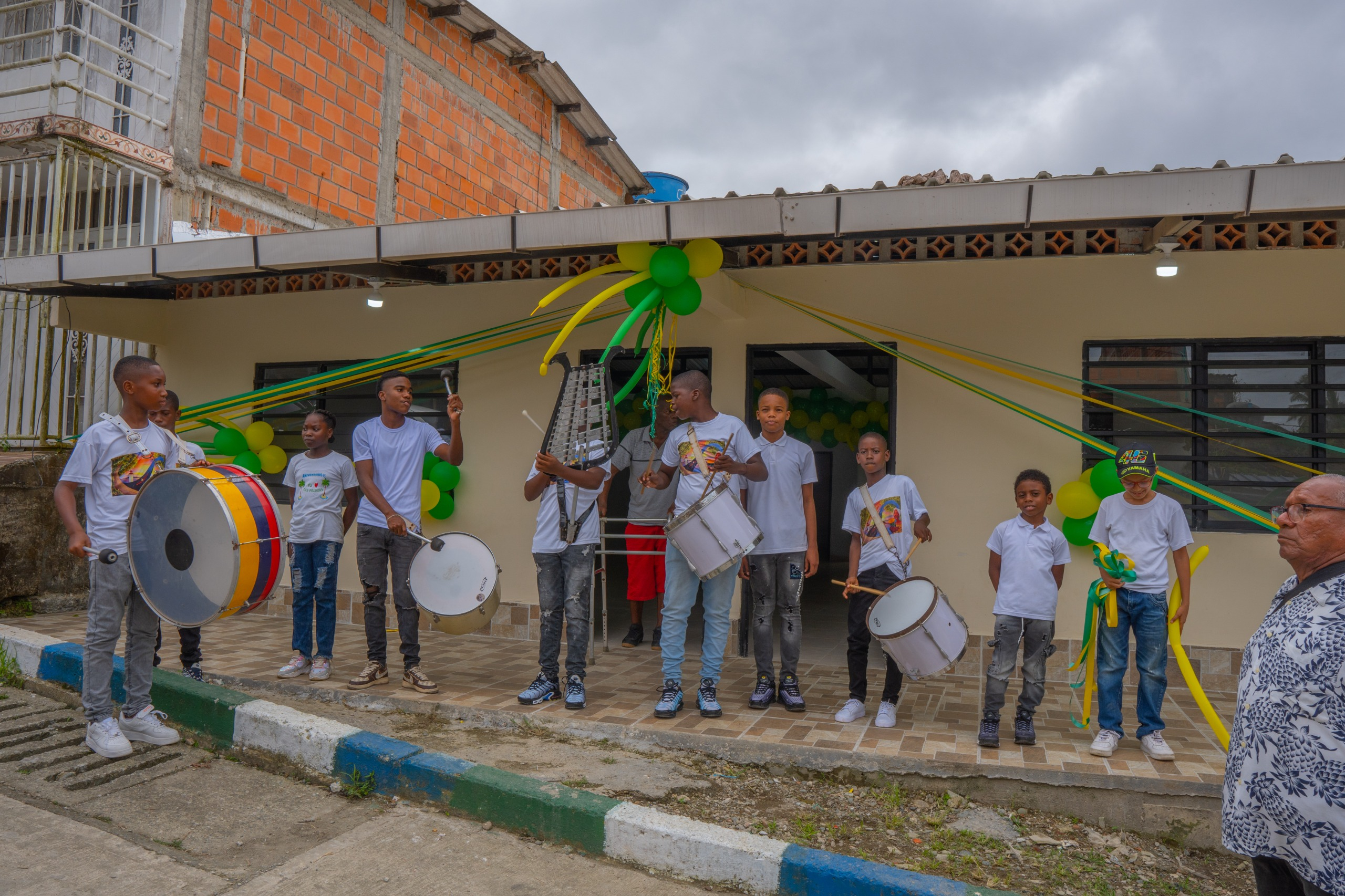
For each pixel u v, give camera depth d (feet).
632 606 22.81
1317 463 18.71
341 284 25.12
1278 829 7.17
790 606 16.44
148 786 12.53
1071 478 19.60
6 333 27.07
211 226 27.45
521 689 17.57
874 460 16.17
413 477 17.42
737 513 15.02
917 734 15.03
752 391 21.66
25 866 10.03
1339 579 7.20
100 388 26.99
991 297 20.07
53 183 26.86
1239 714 7.66
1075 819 12.92
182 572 13.01
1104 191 14.01
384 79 34.58
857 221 15.25
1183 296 19.13
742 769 13.96
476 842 11.33
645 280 17.62
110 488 13.34
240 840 11.10
